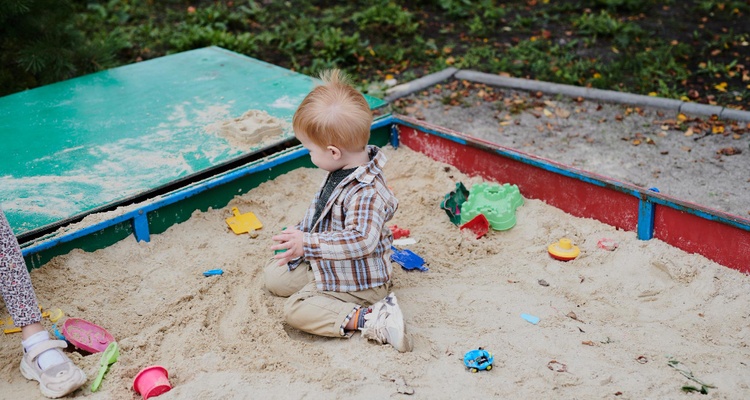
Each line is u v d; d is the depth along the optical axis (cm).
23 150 400
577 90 601
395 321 270
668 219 335
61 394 248
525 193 394
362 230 270
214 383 251
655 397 243
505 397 243
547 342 276
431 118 573
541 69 653
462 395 245
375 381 252
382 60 695
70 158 389
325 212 284
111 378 259
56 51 560
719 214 312
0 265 251
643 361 264
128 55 706
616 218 356
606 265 333
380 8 786
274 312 302
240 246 351
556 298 310
